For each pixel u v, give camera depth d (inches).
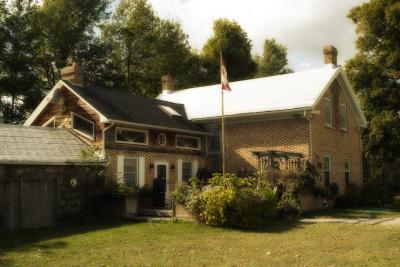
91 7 1499.8
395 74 1266.0
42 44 1439.5
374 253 448.1
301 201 818.2
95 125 789.2
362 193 989.8
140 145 842.8
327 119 983.6
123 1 1670.8
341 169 1019.3
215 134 1013.8
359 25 1333.7
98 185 761.6
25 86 1309.1
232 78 1958.7
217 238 552.1
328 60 1035.9
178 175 924.0
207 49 1982.0
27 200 663.1
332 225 650.2
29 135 739.4
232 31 1984.5
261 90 1026.7
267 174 808.9
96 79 1508.4
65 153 734.5
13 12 1337.4
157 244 516.4
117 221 706.8
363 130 1331.2
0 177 634.8
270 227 635.5
